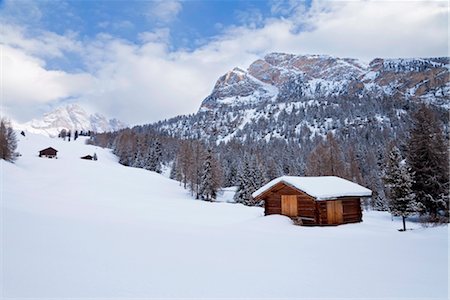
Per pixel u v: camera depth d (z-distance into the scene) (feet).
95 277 22.66
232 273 25.41
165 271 25.27
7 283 20.22
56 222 46.93
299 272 26.05
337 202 82.23
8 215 46.96
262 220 76.02
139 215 85.51
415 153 115.14
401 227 88.22
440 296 20.49
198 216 98.78
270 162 290.76
